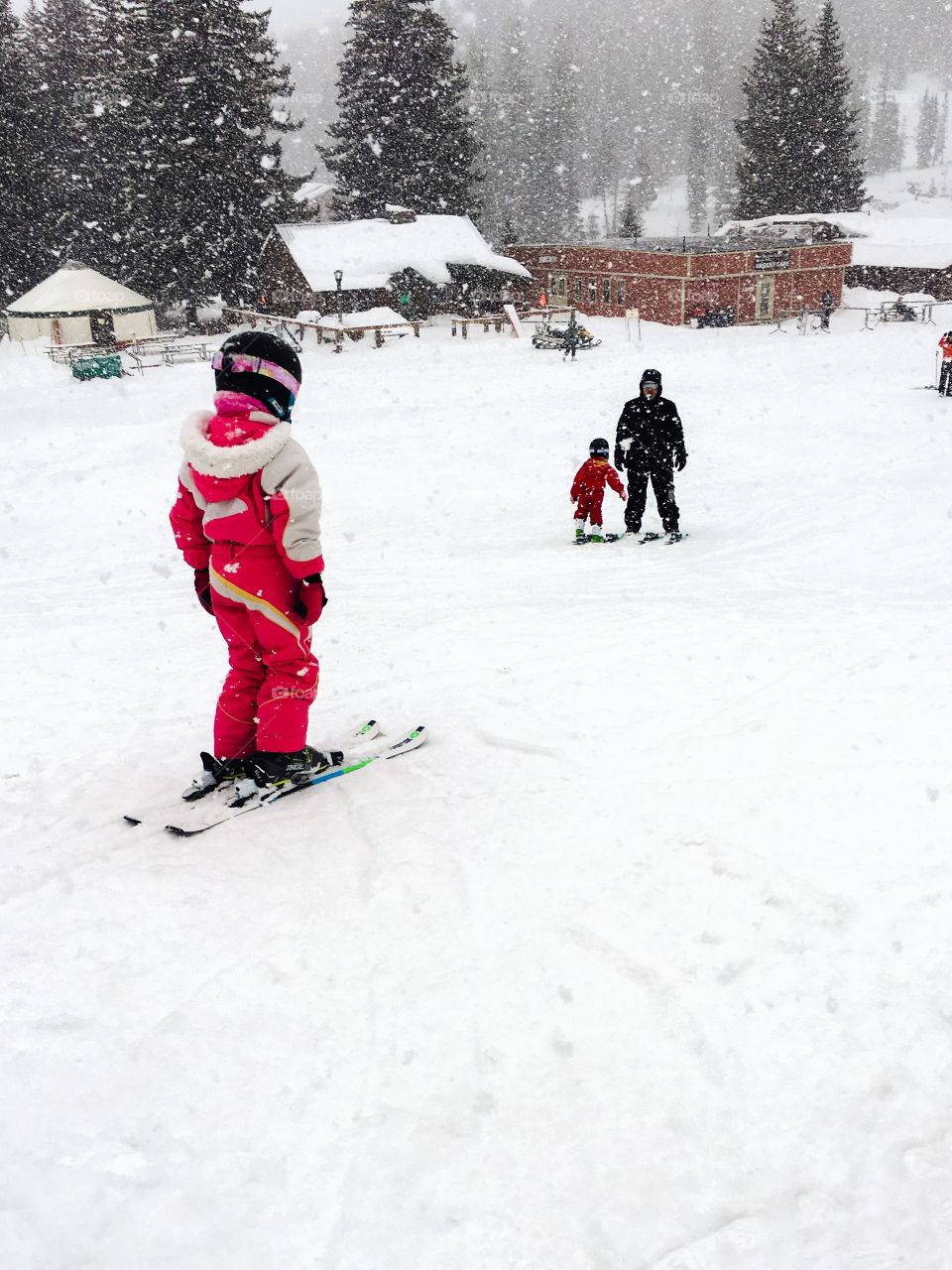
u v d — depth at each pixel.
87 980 2.66
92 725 4.96
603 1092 2.16
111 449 20.50
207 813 3.65
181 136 48.09
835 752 3.85
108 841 3.52
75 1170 2.00
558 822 3.42
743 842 3.17
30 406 28.95
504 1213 1.87
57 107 59.91
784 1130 2.03
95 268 58.78
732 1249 1.76
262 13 52.50
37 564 11.21
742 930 2.70
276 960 2.71
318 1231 1.85
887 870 2.93
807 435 18.05
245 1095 2.20
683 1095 2.13
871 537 10.10
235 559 3.58
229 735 3.93
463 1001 2.49
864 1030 2.28
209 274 49.50
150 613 8.24
